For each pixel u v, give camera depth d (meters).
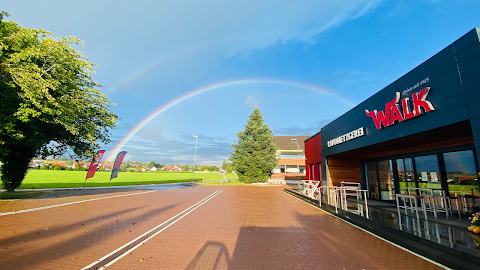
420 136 7.75
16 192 14.06
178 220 8.16
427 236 5.31
